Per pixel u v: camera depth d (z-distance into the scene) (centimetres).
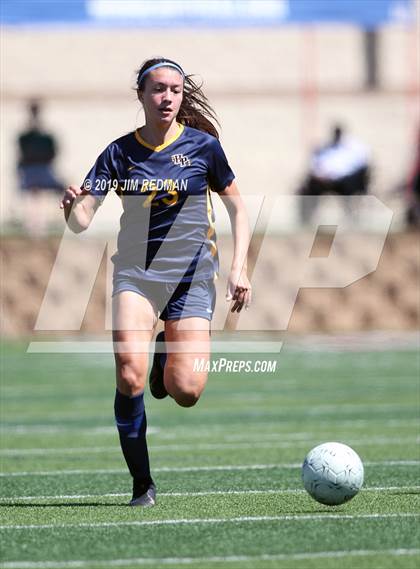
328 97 9119
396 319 7012
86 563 1853
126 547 1970
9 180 8869
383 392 4900
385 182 9056
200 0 8962
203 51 9081
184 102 2461
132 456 2405
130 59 9012
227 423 4069
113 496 2575
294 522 2184
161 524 2178
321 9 9050
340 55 9100
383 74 9094
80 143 9025
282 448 3416
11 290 6994
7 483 2798
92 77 9006
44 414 4334
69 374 5719
